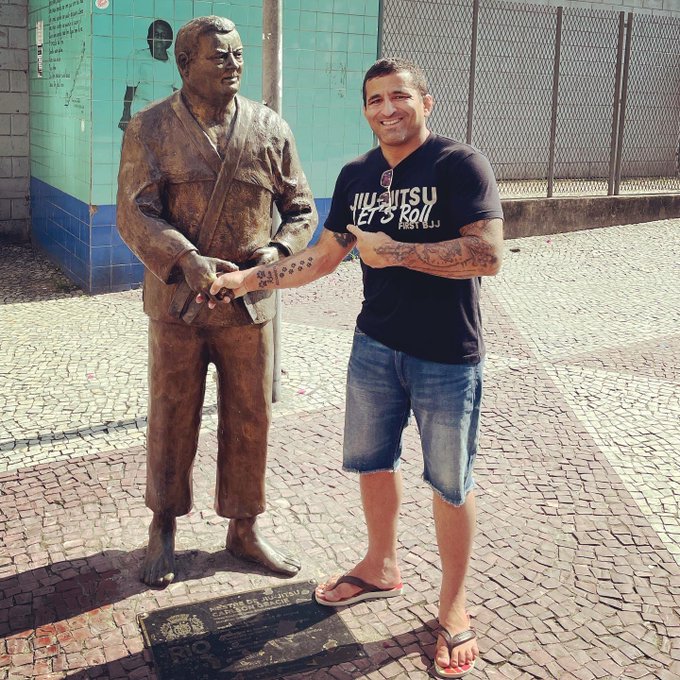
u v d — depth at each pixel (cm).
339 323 766
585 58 1512
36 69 1016
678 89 1591
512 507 421
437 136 286
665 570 366
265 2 500
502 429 521
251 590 346
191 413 342
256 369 339
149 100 846
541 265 1024
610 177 1302
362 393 312
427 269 271
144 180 307
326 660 304
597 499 432
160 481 346
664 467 472
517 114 1476
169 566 350
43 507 412
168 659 301
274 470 457
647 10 1525
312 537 390
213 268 301
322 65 976
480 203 269
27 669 297
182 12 848
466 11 1389
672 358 673
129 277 873
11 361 639
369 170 299
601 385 605
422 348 290
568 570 364
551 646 314
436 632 321
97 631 318
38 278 925
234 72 302
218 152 309
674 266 1023
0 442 490
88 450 480
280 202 340
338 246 313
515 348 693
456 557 306
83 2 810
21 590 343
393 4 1327
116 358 651
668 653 311
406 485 443
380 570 338
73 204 890
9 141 1078
